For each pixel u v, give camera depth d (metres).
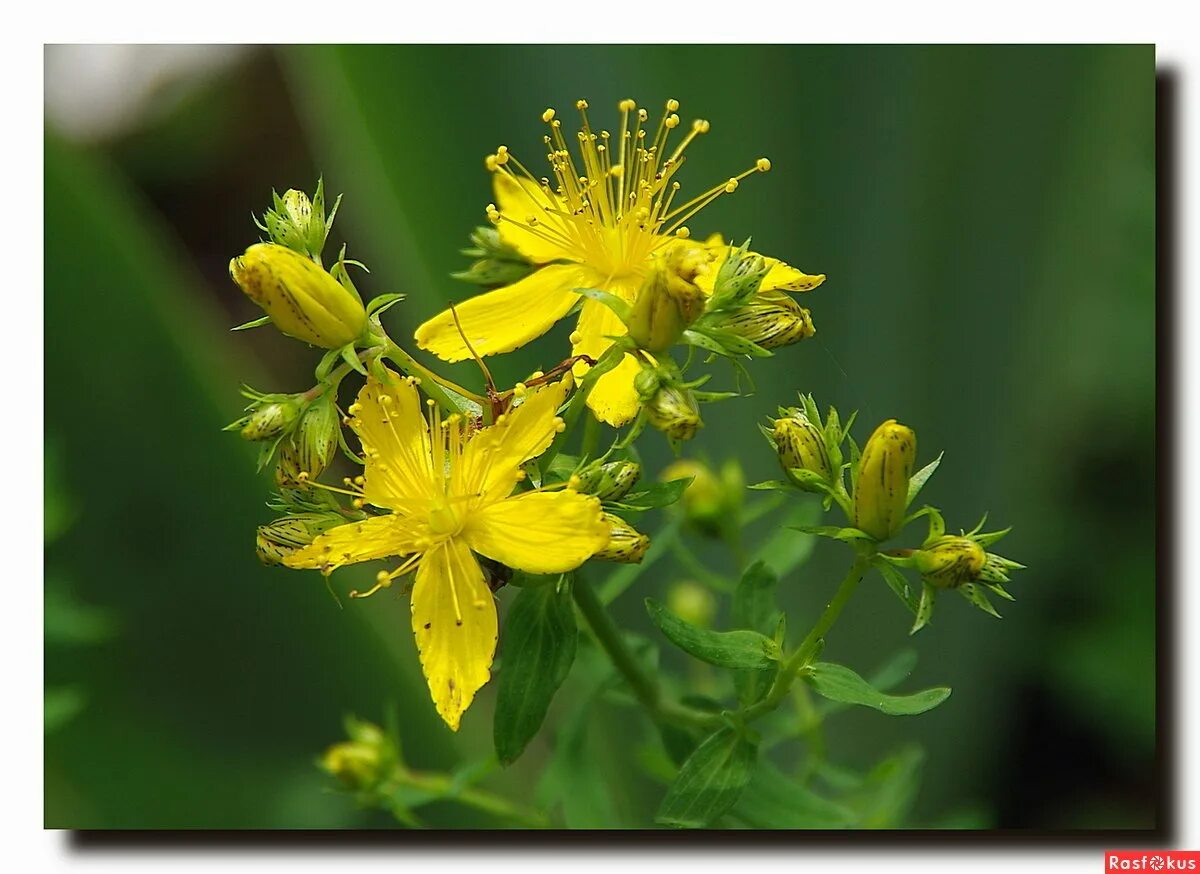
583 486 0.36
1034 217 0.41
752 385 0.36
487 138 0.41
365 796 0.38
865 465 0.35
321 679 0.41
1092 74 0.41
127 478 0.41
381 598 0.42
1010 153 0.41
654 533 0.42
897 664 0.39
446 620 0.36
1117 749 0.41
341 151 0.42
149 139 0.46
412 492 0.36
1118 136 0.41
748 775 0.36
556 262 0.38
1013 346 0.41
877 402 0.41
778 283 0.37
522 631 0.36
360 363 0.36
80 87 0.46
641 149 0.37
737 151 0.41
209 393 0.41
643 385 0.36
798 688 0.39
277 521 0.36
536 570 0.35
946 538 0.36
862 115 0.41
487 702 0.42
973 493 0.41
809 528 0.36
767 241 0.41
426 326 0.37
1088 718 0.41
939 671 0.41
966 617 0.41
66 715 0.39
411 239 0.41
